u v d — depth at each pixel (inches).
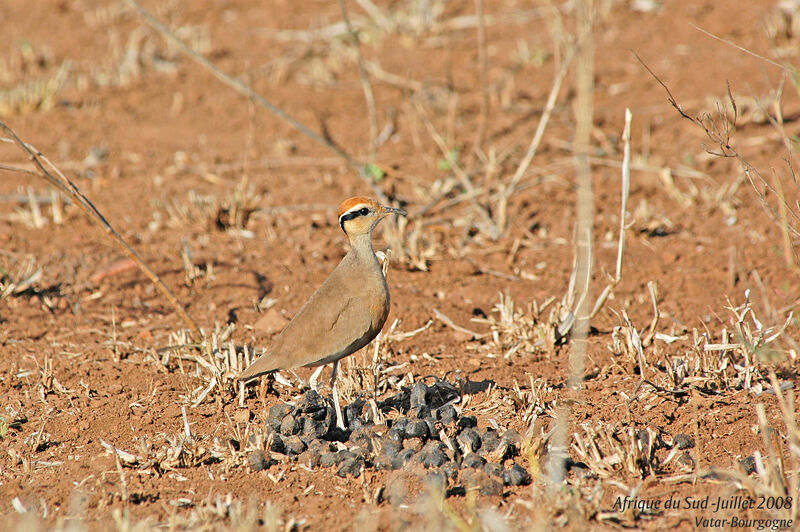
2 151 683.4
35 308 478.0
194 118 748.0
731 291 469.4
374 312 345.7
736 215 548.1
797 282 466.3
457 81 779.4
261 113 751.7
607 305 466.6
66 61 842.8
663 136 660.1
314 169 659.4
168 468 329.7
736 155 363.3
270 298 488.7
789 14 785.6
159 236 562.3
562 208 585.6
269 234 562.9
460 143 677.3
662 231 547.5
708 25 808.3
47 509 303.9
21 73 821.2
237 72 821.9
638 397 369.1
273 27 916.6
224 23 933.8
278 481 320.2
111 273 511.5
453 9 925.8
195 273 511.2
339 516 295.7
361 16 923.4
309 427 345.4
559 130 689.6
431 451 322.0
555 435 327.6
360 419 354.9
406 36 862.5
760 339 383.2
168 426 363.3
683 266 502.3
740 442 331.3
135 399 386.6
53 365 417.7
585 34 307.7
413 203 602.9
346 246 547.2
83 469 331.0
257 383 395.5
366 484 314.3
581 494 302.7
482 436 334.3
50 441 353.4
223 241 557.9
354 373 393.1
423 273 516.4
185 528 288.8
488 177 614.5
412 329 455.5
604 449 326.3
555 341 426.3
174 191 625.3
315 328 341.1
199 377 400.5
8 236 554.9
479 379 400.5
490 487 306.0
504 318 448.5
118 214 590.9
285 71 809.5
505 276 509.7
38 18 968.9
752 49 745.0
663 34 812.0
